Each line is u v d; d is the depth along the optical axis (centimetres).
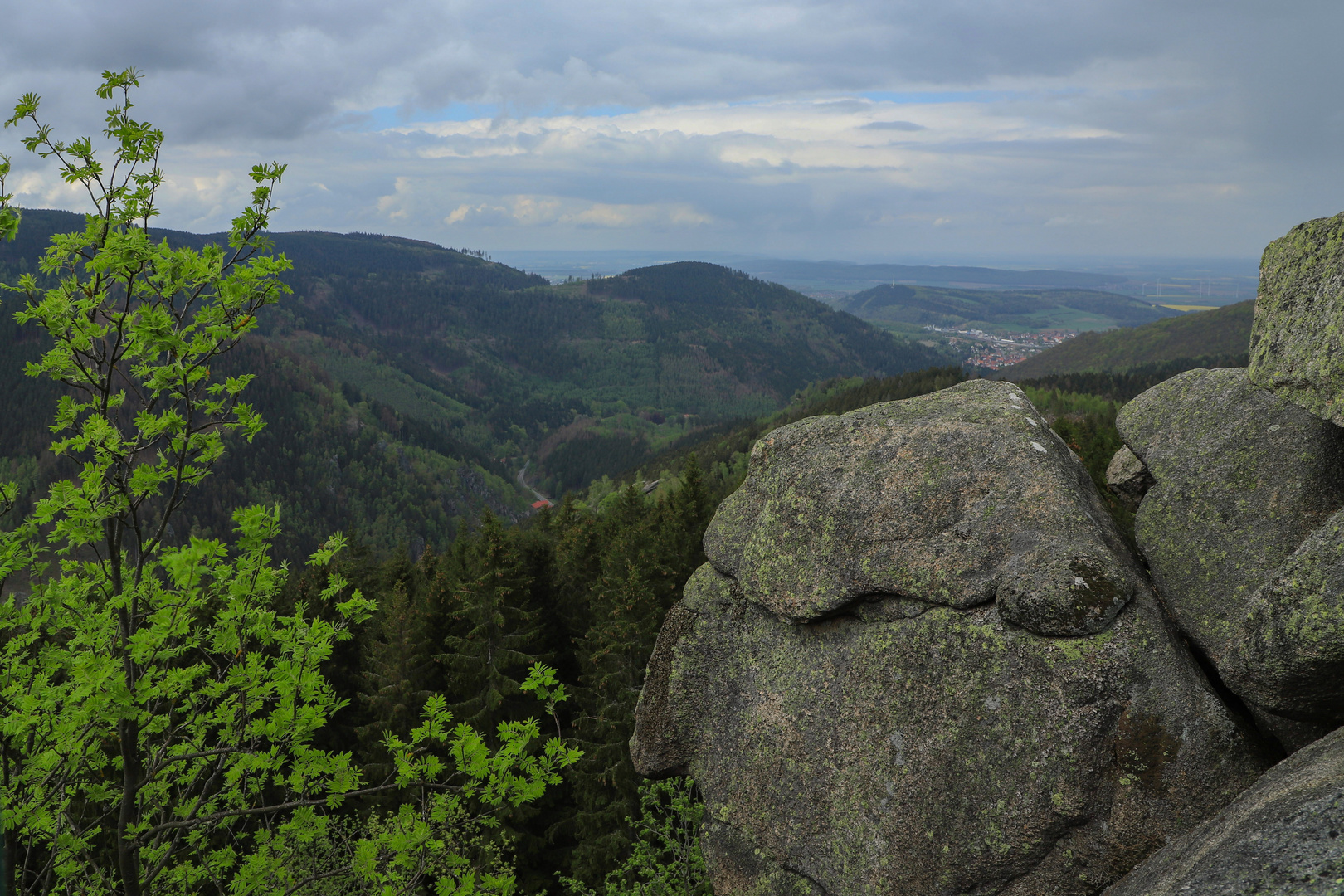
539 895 2456
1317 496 711
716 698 981
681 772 1022
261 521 795
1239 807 520
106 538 830
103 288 757
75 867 877
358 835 1583
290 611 2689
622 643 2548
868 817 796
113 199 765
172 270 779
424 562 3959
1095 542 748
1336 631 528
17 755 830
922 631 795
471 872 873
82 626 843
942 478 858
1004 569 762
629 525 4156
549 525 5409
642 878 1842
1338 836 407
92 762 900
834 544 879
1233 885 430
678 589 3000
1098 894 666
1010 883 703
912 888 752
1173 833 640
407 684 2694
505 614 2775
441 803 890
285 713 818
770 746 908
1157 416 880
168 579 908
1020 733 705
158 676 803
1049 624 703
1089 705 679
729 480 10438
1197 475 798
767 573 928
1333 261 602
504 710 2834
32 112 708
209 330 801
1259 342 680
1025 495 810
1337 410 588
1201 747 645
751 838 908
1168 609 761
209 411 855
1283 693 589
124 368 841
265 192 792
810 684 888
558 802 2881
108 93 748
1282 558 703
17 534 771
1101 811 669
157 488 824
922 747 767
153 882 967
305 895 1250
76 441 773
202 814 962
